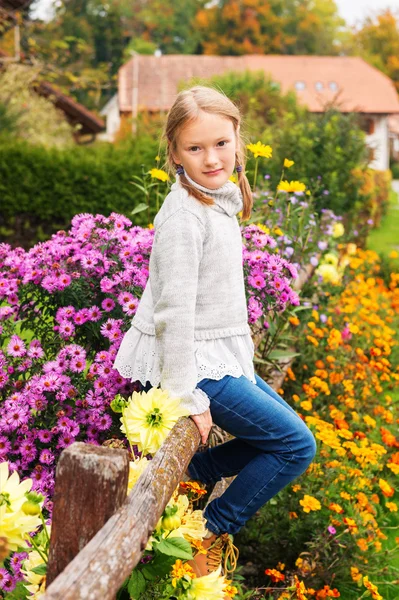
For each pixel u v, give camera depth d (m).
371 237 13.55
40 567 1.59
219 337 2.06
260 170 8.12
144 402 1.90
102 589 1.15
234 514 2.17
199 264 2.02
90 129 19.30
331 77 38.66
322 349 4.46
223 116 2.06
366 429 3.85
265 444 2.12
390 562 3.06
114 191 9.84
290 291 2.95
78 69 14.27
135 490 1.47
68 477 1.34
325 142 8.46
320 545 2.71
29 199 9.82
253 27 54.12
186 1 60.31
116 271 2.82
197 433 1.92
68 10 50.97
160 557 1.71
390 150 44.22
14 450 2.56
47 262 2.83
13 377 2.69
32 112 14.39
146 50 54.69
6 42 17.86
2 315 2.82
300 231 4.46
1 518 1.47
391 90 37.88
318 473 2.96
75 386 2.64
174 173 2.24
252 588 2.72
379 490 3.52
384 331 5.03
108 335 2.65
